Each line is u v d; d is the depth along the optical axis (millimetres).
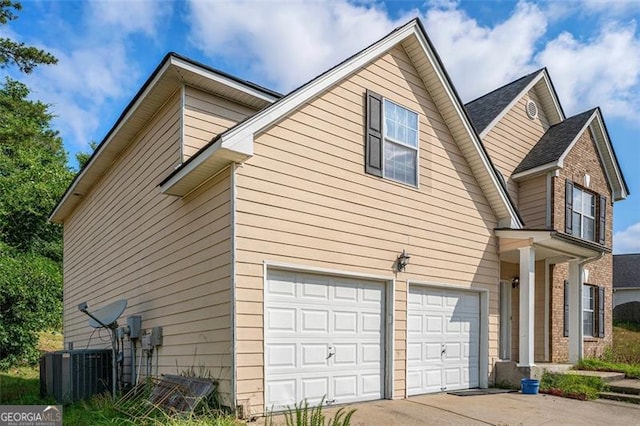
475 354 8984
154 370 7547
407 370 7551
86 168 11078
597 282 13422
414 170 8172
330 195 6805
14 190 20188
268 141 6188
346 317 6867
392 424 5672
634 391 8125
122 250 9664
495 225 9617
